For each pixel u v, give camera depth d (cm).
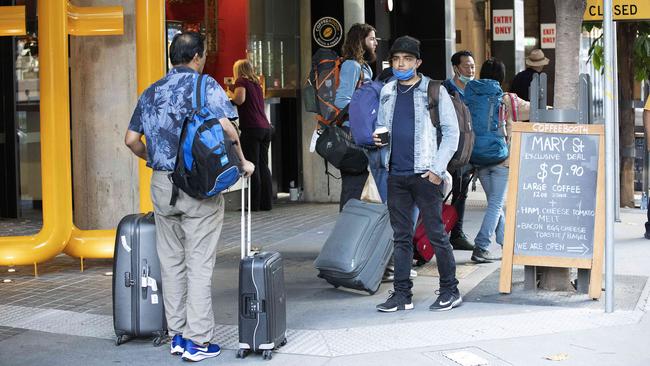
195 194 605
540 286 808
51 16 862
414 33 1602
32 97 1392
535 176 777
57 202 888
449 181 744
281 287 643
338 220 820
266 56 1518
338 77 887
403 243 742
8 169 1364
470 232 1165
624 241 1072
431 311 740
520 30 1945
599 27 1443
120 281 666
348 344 654
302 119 1526
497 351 630
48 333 706
